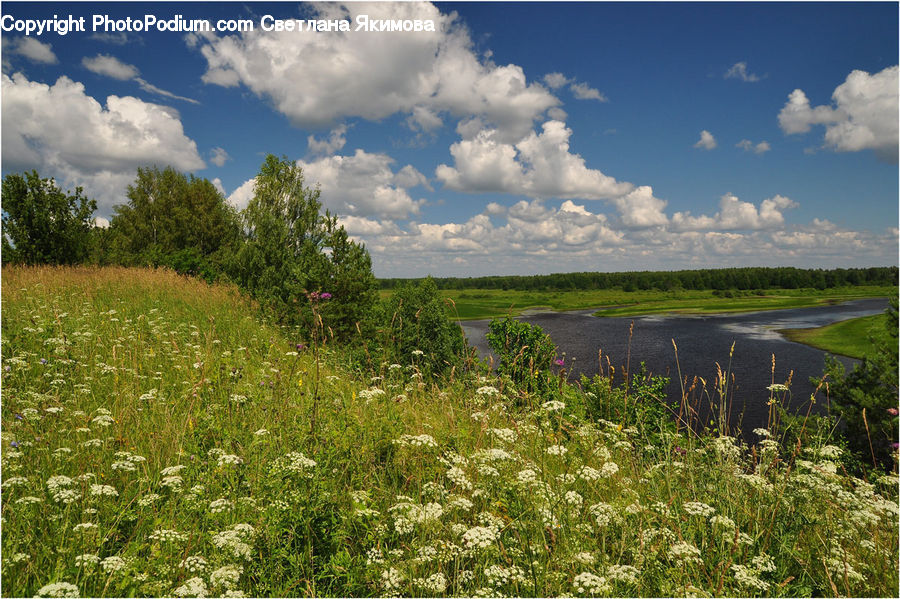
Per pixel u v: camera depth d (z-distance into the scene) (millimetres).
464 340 12133
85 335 7441
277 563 2777
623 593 2764
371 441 4234
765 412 15859
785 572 3141
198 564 2619
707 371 26984
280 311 13406
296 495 2994
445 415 5332
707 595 2633
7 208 23562
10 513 3014
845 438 7660
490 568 2730
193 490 3248
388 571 2746
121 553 2977
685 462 4707
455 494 3494
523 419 5156
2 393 4746
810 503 3648
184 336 9094
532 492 3232
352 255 14359
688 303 122000
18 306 9891
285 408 4855
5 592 2480
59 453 3643
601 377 7543
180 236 43375
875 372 8391
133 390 5539
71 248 24938
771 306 105750
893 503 3480
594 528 3441
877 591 2973
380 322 12414
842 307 98625
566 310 104000
